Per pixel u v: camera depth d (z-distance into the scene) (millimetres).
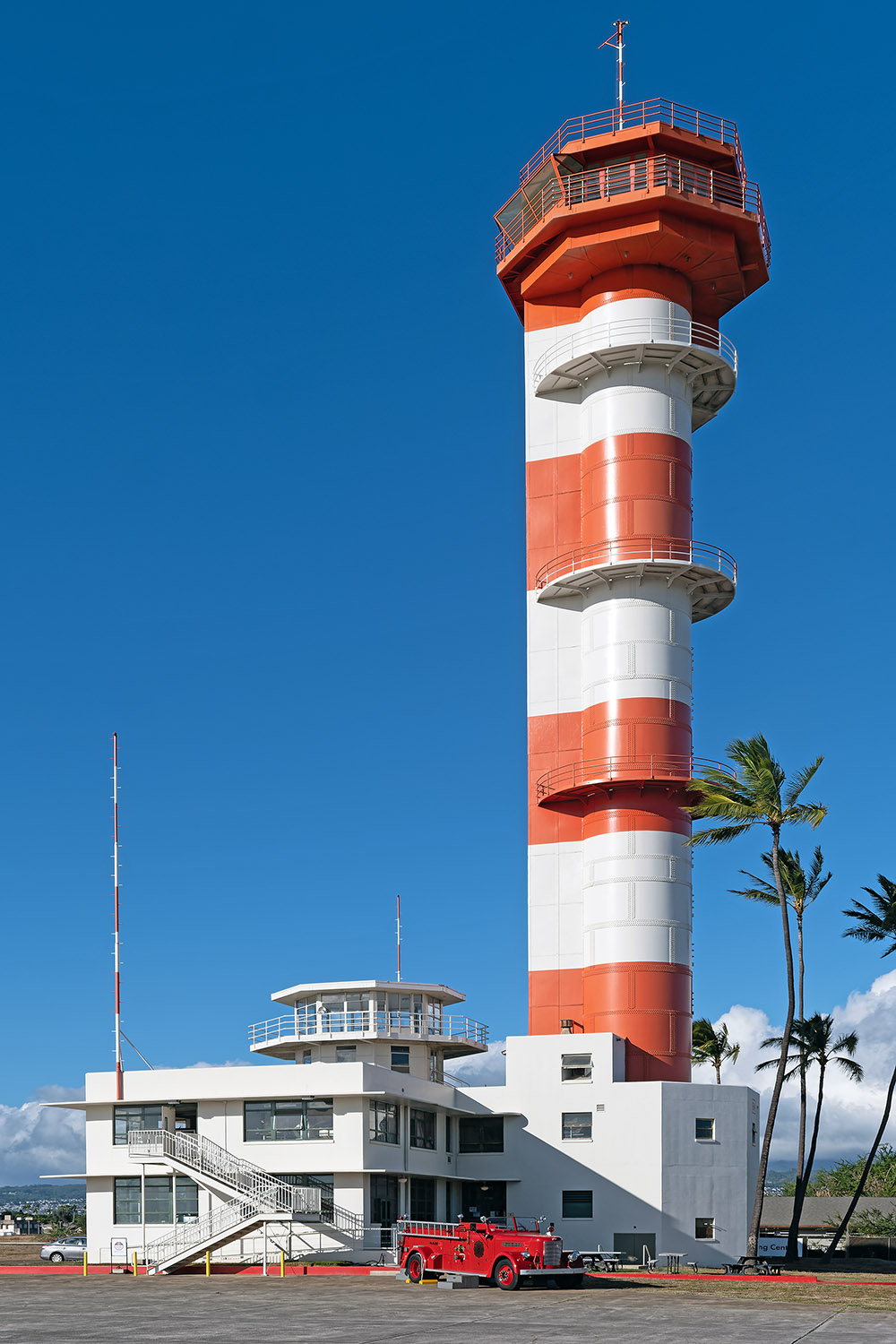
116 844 63156
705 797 62500
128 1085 59812
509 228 76688
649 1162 63344
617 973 67062
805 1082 74438
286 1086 57312
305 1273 50812
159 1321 34000
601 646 70250
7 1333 31125
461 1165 66312
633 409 71125
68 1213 127000
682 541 70250
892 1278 54312
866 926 72438
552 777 71312
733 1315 36594
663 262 71688
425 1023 68375
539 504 74000
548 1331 32062
